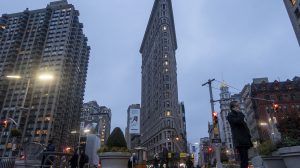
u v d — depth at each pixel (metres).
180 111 168.88
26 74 142.00
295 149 6.50
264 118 90.19
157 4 134.00
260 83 99.62
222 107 162.50
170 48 121.25
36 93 135.38
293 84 94.38
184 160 86.12
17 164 13.19
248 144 6.77
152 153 112.00
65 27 156.62
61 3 171.25
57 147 127.56
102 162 11.59
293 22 58.75
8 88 138.75
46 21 159.25
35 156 15.07
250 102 105.69
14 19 163.38
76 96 166.25
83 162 15.76
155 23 135.50
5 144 113.31
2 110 131.00
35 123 127.00
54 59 146.12
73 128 155.62
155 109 116.75
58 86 137.00
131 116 51.38
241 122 7.04
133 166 24.77
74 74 156.75
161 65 113.62
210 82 32.97
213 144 26.88
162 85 107.31
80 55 174.62
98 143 27.73
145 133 139.12
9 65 144.38
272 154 7.94
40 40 151.62
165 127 96.62
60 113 134.00
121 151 11.50
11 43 152.88
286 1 61.56
